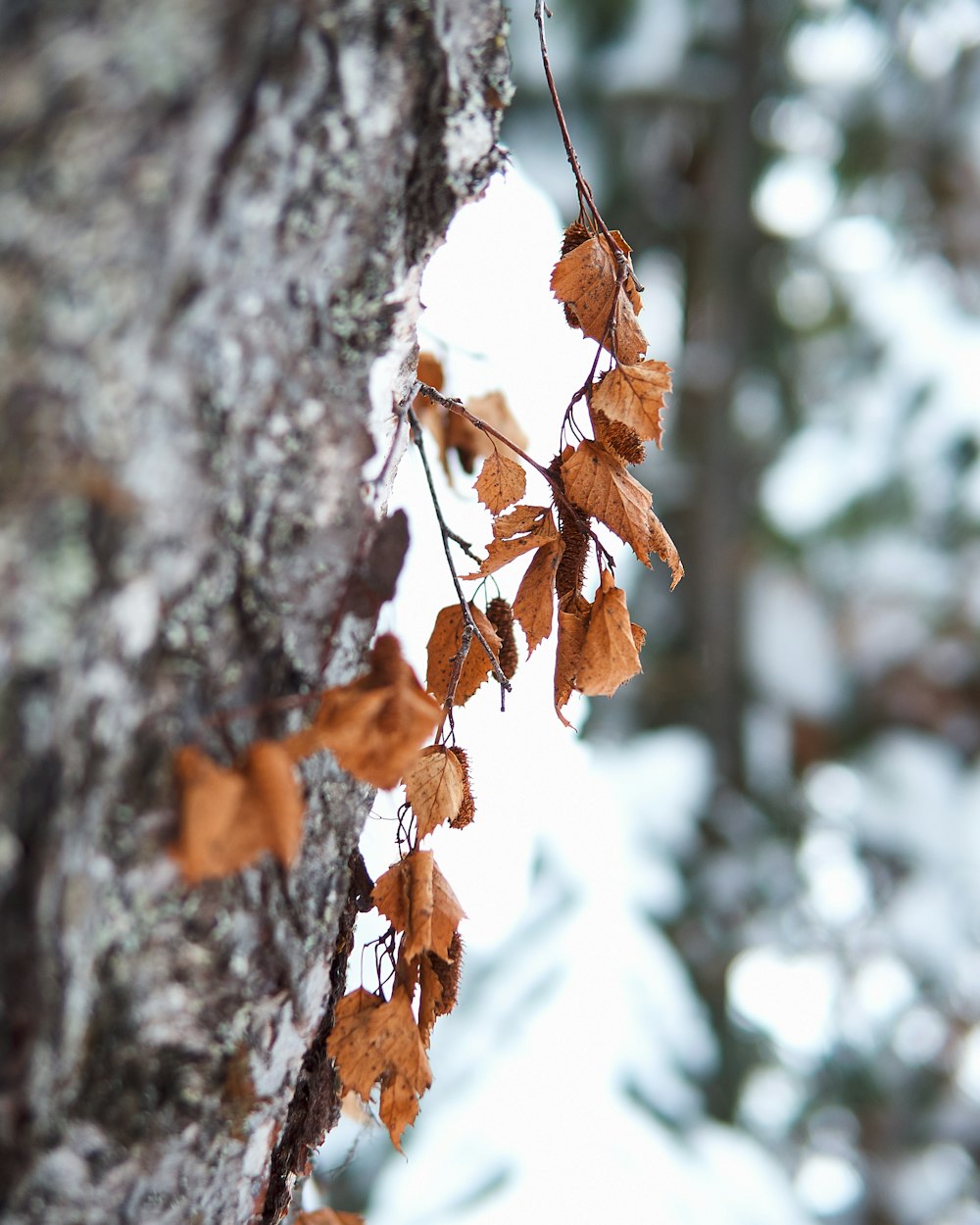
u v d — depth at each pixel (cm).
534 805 268
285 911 95
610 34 290
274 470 92
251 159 90
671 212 325
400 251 94
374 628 96
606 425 103
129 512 89
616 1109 231
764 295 329
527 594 102
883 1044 303
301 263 92
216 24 89
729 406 316
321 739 93
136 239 88
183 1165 94
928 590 312
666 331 326
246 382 91
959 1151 304
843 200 329
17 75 88
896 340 321
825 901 314
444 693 103
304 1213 107
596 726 319
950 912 304
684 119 313
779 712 319
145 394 89
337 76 91
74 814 90
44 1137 91
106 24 88
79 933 90
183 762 91
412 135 94
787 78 317
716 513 316
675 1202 218
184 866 91
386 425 96
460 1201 214
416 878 99
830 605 317
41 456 88
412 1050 99
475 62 95
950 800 309
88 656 89
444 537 102
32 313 88
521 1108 227
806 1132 297
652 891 271
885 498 312
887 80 316
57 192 88
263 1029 95
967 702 318
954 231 325
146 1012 92
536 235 185
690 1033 252
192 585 91
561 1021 239
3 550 88
